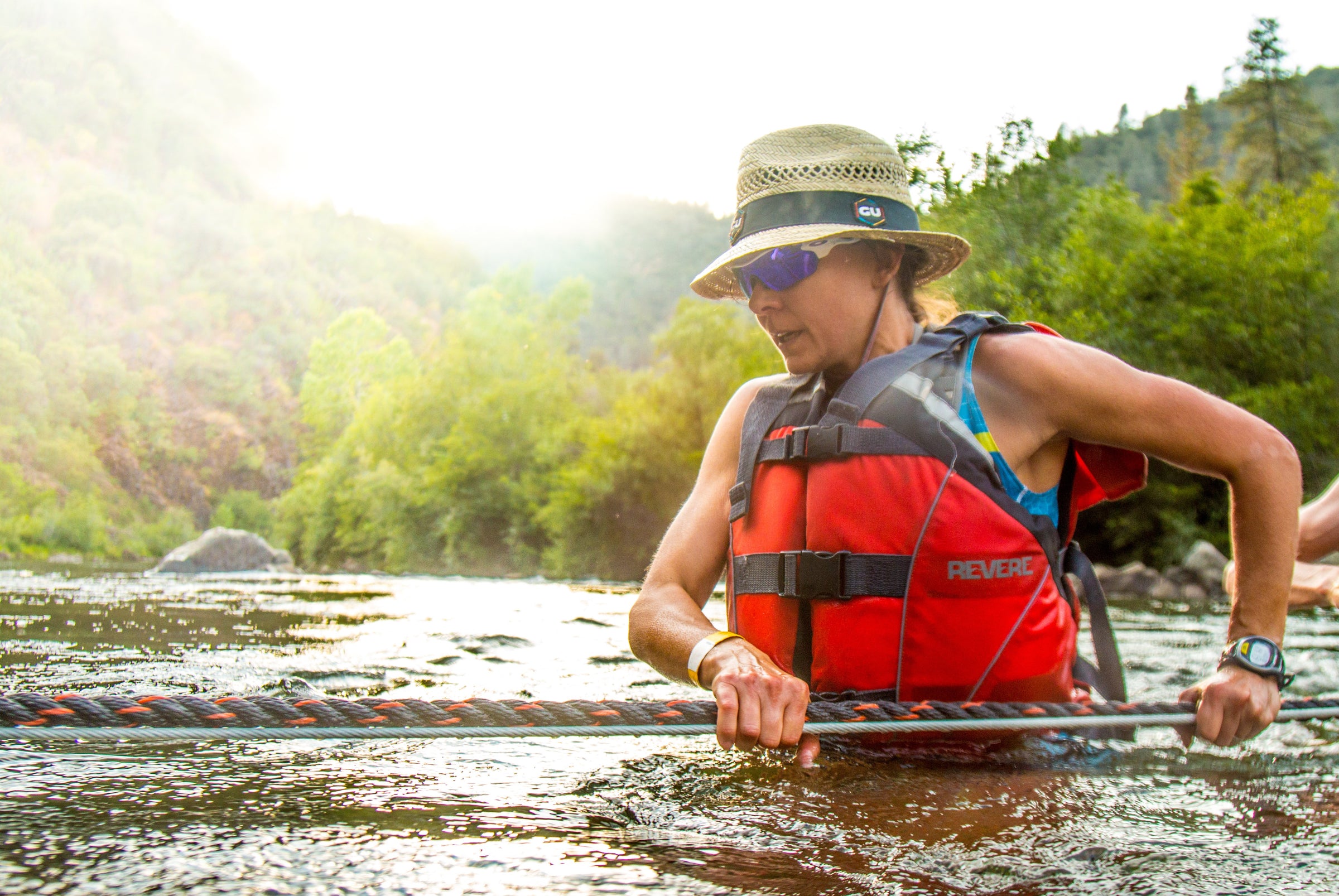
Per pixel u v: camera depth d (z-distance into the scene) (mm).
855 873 815
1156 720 1396
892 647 1426
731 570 1596
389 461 43094
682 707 1093
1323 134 46781
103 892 689
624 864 815
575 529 28656
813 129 1539
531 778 1175
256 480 101688
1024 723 1277
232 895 693
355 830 889
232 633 3113
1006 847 910
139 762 1187
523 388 36031
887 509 1438
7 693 794
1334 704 1564
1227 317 18812
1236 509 1544
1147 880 826
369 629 3455
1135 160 83250
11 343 82188
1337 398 18000
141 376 101312
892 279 1575
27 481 74000
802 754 1243
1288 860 899
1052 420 1490
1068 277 19641
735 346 27453
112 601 4770
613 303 170500
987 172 22031
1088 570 1602
